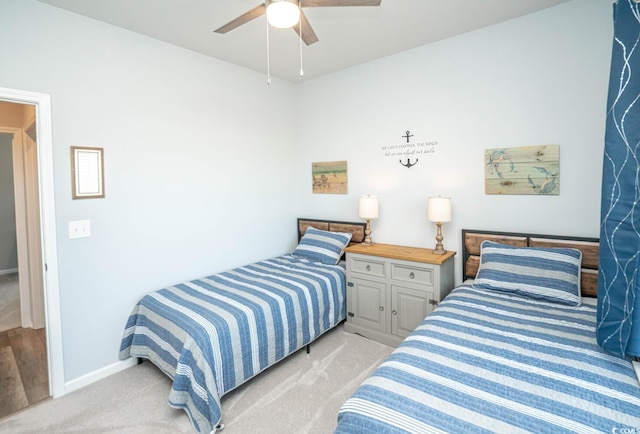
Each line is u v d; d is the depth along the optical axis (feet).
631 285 4.48
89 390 7.63
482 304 6.98
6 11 6.61
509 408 3.82
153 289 9.14
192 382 6.36
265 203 12.36
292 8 5.37
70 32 7.47
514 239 8.59
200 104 10.11
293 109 13.44
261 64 11.12
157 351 7.72
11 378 8.09
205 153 10.30
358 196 11.89
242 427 6.31
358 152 11.73
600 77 7.48
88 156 7.80
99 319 8.09
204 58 10.17
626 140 4.64
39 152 7.18
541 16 8.05
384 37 9.30
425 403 3.95
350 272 10.23
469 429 3.53
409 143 10.44
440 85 9.71
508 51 8.55
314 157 13.10
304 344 8.82
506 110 8.69
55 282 7.36
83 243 7.79
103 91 8.02
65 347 7.54
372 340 9.80
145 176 8.89
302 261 11.68
